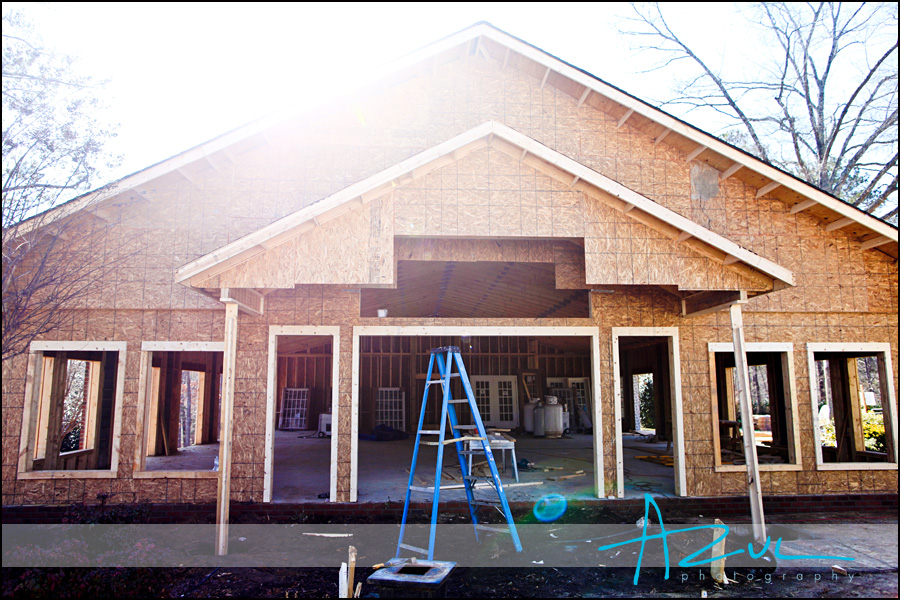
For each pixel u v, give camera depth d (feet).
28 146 20.43
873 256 26.84
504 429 58.59
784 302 26.17
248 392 24.22
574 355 61.36
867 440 40.73
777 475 25.26
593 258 20.93
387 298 45.44
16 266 18.94
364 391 57.62
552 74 27.30
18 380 23.67
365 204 20.71
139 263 24.61
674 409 25.21
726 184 27.30
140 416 24.00
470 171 21.54
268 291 24.79
